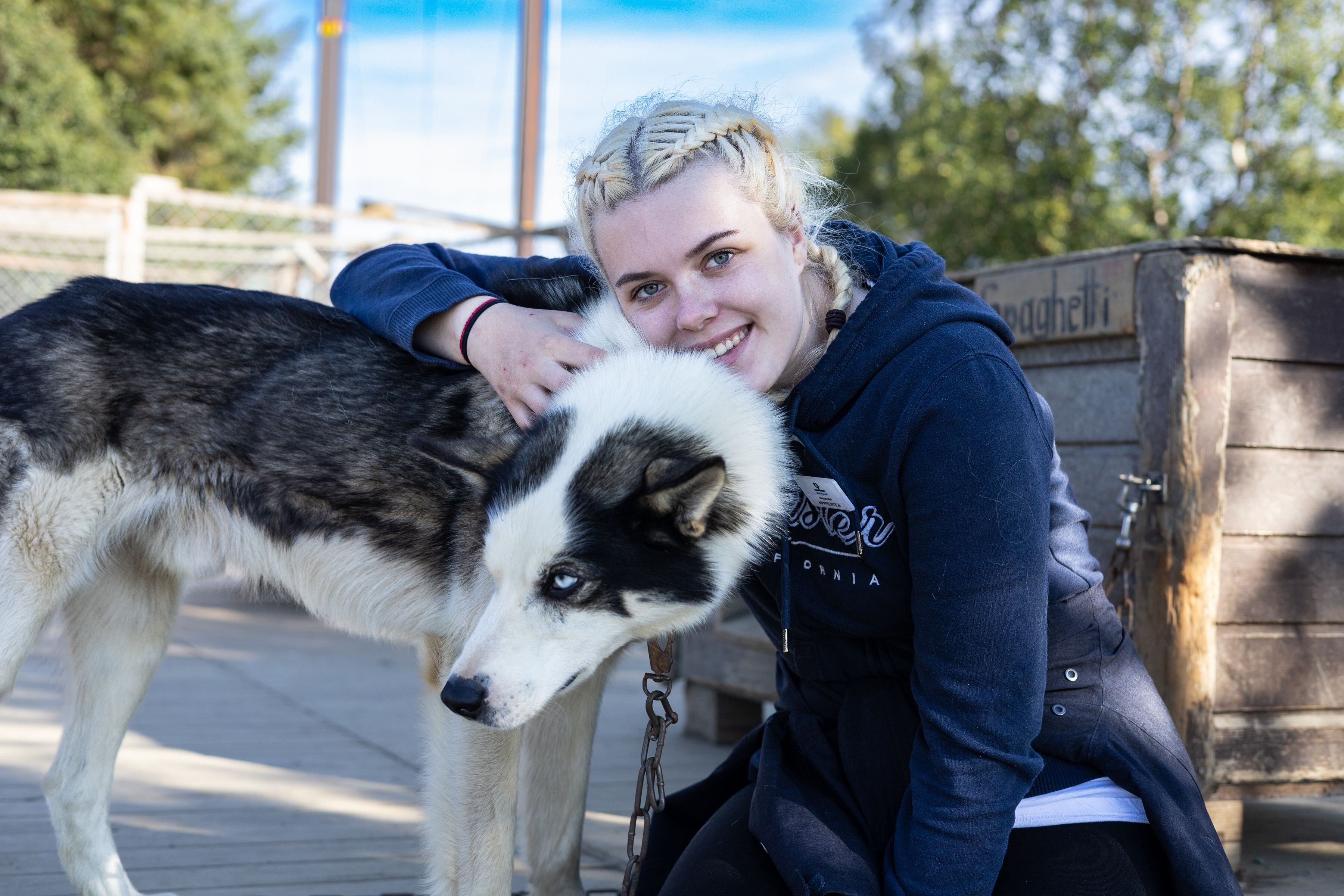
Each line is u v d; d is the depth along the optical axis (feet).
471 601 8.08
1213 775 9.44
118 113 72.79
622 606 6.95
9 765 12.98
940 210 68.64
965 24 68.33
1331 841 10.71
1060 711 6.52
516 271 8.77
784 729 7.34
